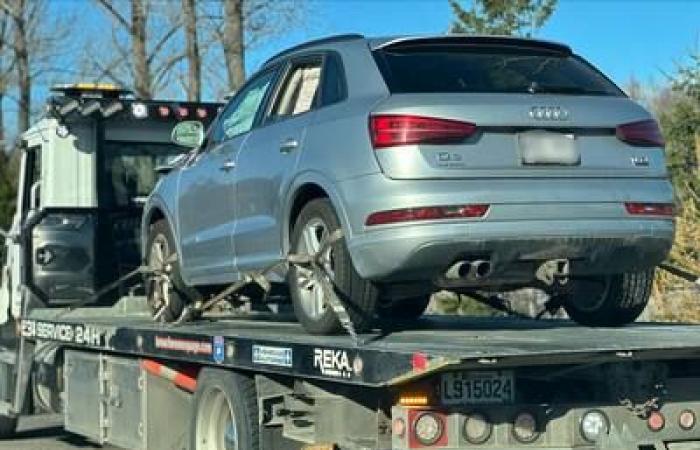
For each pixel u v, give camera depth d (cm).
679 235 1143
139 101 1122
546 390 576
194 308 815
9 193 2380
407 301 846
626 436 574
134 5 2245
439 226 603
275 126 733
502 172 618
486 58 674
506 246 615
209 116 1158
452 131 614
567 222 623
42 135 1127
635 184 649
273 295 838
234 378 683
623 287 714
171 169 904
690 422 590
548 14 1606
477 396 556
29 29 3316
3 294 1162
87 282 1109
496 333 673
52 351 1012
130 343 828
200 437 732
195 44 2088
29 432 1190
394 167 611
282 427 664
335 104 671
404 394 551
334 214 654
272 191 714
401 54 665
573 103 644
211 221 809
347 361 564
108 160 1134
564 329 716
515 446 559
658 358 568
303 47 736
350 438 602
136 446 839
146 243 938
